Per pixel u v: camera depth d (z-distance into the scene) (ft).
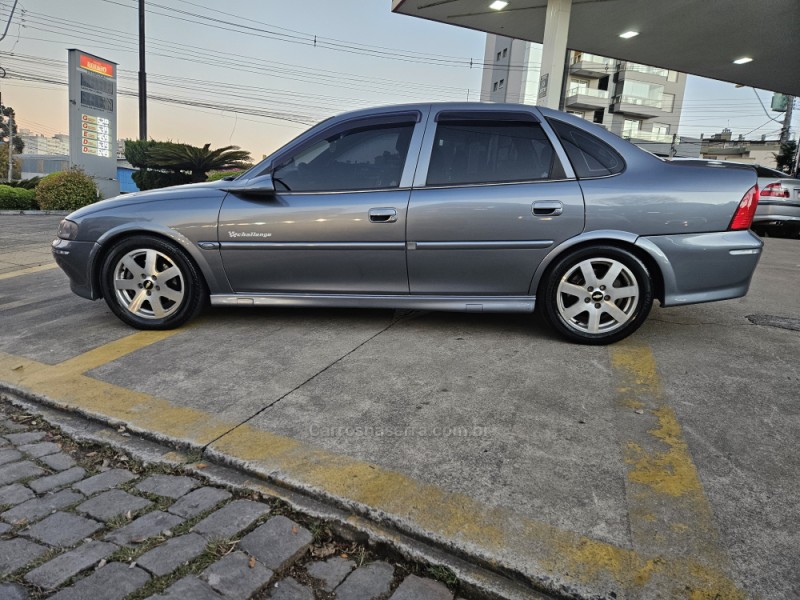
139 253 12.05
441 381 9.54
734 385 9.44
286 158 11.84
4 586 5.24
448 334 11.94
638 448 7.43
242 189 11.39
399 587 5.39
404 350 10.99
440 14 38.04
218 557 5.65
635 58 46.50
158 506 6.48
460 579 5.39
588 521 5.98
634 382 9.52
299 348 11.12
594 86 151.33
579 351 11.00
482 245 10.96
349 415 8.35
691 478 6.76
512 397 8.93
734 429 7.95
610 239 10.78
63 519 6.24
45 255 22.76
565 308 11.25
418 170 11.27
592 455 7.25
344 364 10.29
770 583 5.17
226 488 6.81
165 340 11.70
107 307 14.49
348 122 11.80
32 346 11.46
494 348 11.11
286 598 5.19
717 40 40.32
